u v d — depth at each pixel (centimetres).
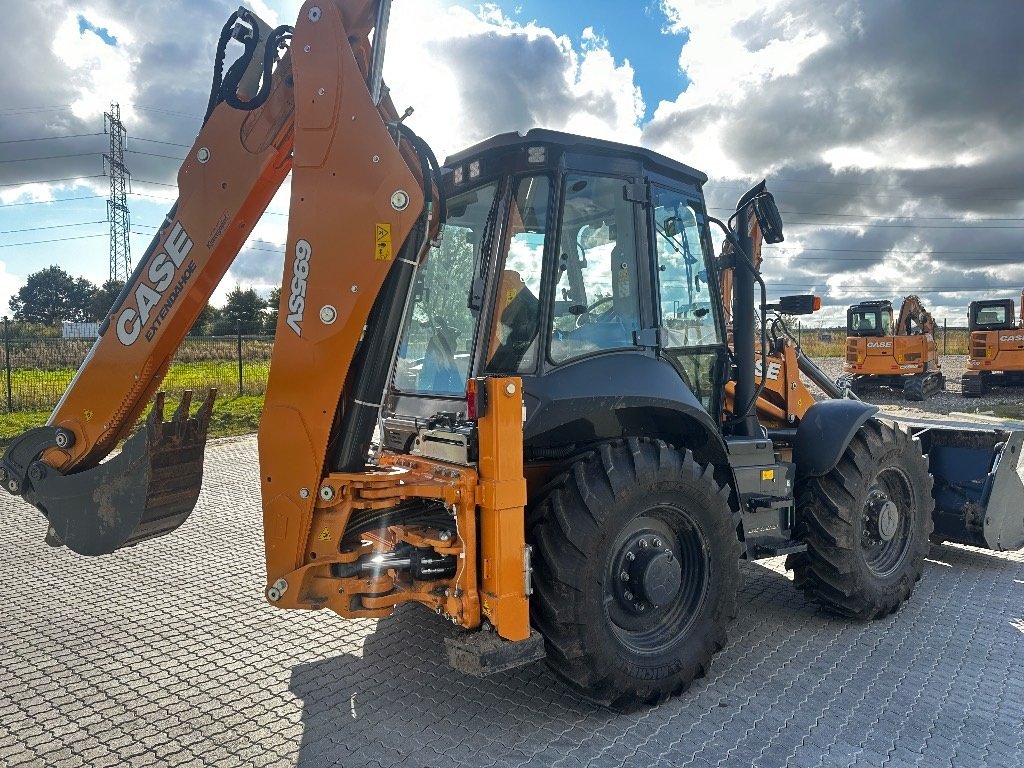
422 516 323
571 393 319
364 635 398
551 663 307
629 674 308
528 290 331
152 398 326
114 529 307
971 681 346
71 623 413
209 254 306
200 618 421
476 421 296
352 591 288
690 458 335
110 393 316
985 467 515
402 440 368
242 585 477
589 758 281
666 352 375
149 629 405
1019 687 340
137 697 329
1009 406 1561
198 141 308
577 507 302
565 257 333
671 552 332
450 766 275
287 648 381
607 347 346
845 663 367
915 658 372
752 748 288
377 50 284
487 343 335
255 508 681
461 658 280
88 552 312
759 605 450
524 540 292
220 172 305
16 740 292
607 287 348
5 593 460
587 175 340
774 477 411
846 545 405
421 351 381
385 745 290
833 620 425
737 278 436
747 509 399
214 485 778
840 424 414
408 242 291
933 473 536
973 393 1753
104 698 327
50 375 1444
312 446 288
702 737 296
